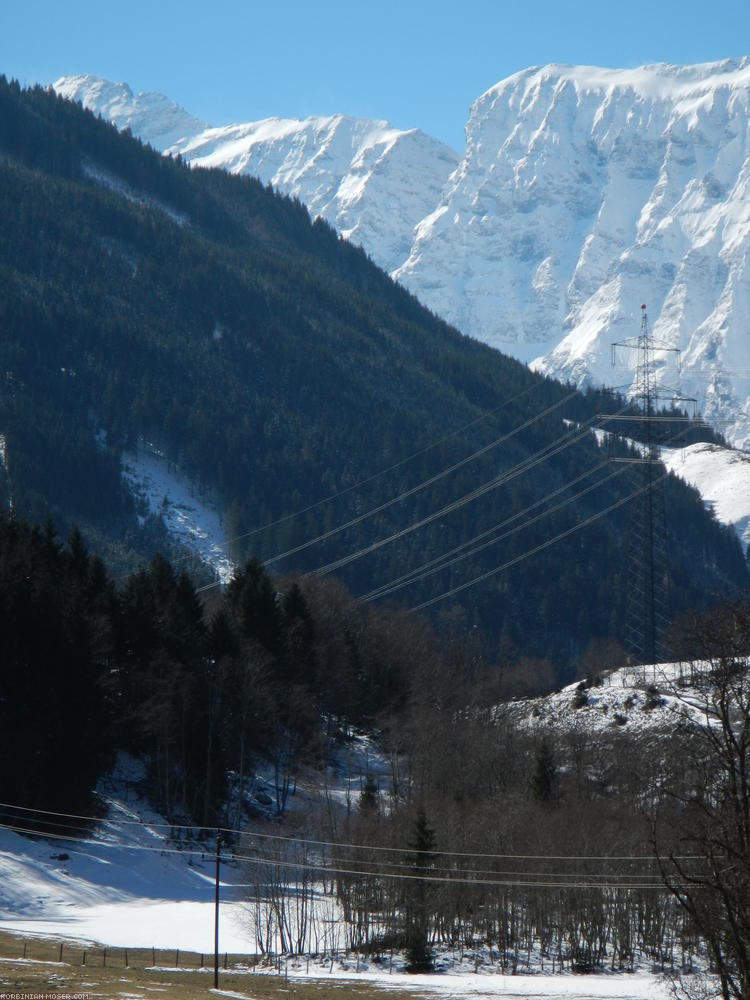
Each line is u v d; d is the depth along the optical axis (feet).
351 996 527.40
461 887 640.17
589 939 625.41
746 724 378.53
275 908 647.15
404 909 632.79
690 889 386.73
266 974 577.02
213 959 606.55
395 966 609.42
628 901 630.74
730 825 370.73
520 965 614.34
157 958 592.19
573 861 621.31
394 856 643.86
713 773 407.44
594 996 534.37
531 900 640.58
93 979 490.90
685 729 437.17
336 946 641.81
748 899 350.02
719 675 400.47
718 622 431.84
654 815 612.70
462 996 533.55
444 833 655.35
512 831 655.35
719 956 352.90
